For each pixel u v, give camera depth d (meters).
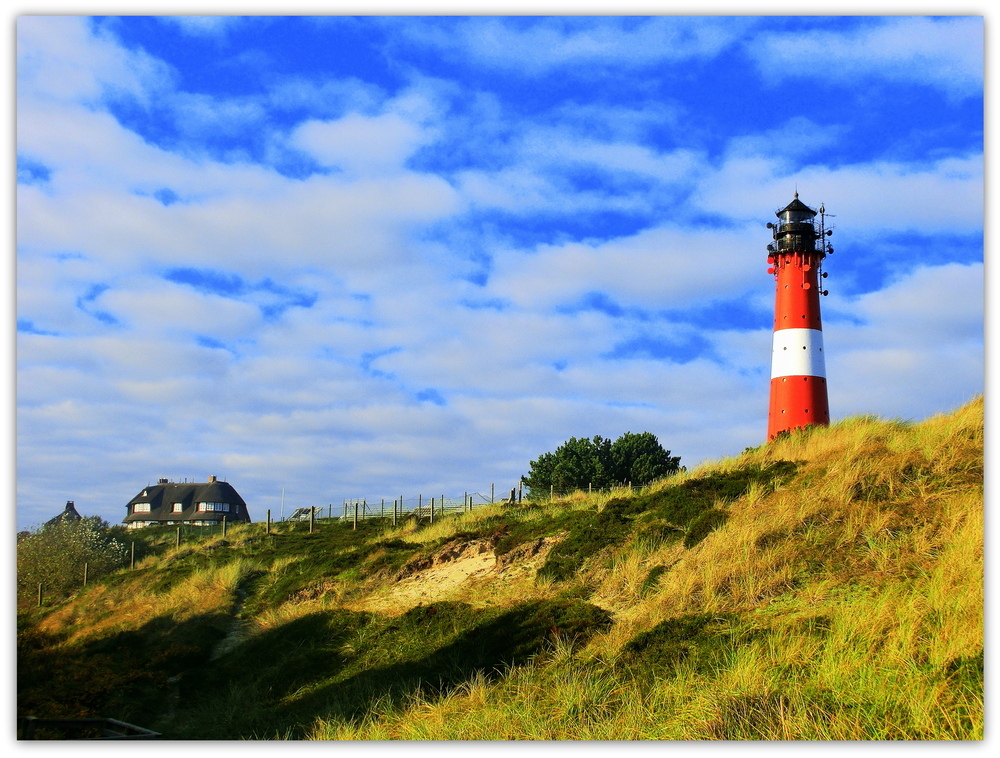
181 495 98.62
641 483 47.88
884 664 9.95
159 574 30.70
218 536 41.00
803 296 35.06
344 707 14.11
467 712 12.36
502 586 18.28
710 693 10.44
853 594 12.28
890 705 9.21
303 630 19.14
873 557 13.18
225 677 17.77
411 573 21.53
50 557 34.81
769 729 9.38
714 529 16.47
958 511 13.52
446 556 21.64
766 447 22.22
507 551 20.31
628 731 10.23
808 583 13.21
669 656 12.16
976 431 16.67
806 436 21.73
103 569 36.22
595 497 25.27
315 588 22.83
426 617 17.44
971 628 9.90
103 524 50.75
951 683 9.20
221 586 25.45
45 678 16.56
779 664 10.73
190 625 22.22
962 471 15.32
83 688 16.22
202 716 15.55
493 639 15.09
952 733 8.54
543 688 12.49
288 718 14.41
